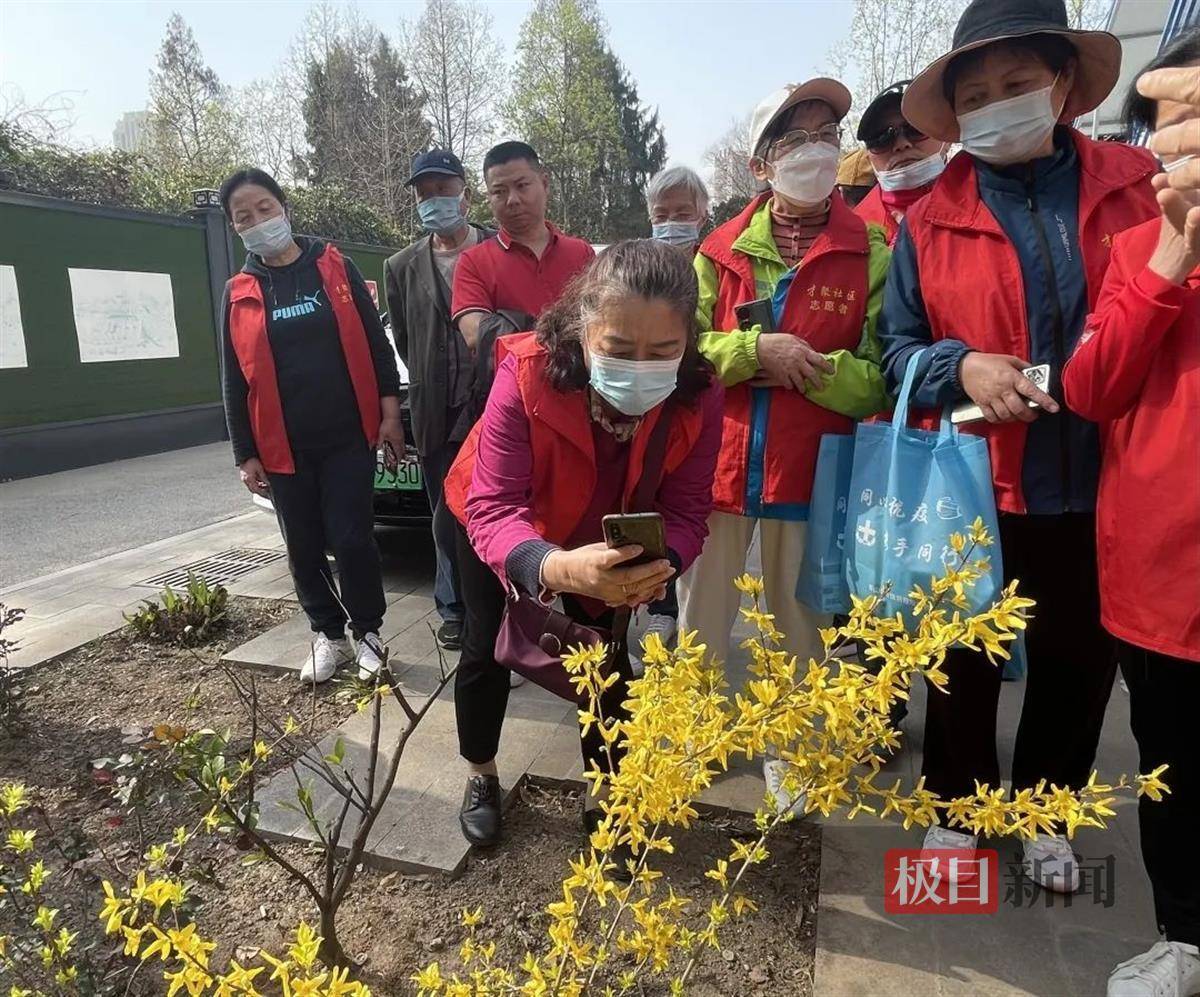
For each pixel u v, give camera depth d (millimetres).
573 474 1923
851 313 2354
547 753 2805
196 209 10531
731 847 2379
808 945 2031
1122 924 2049
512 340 1952
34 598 4578
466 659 2285
